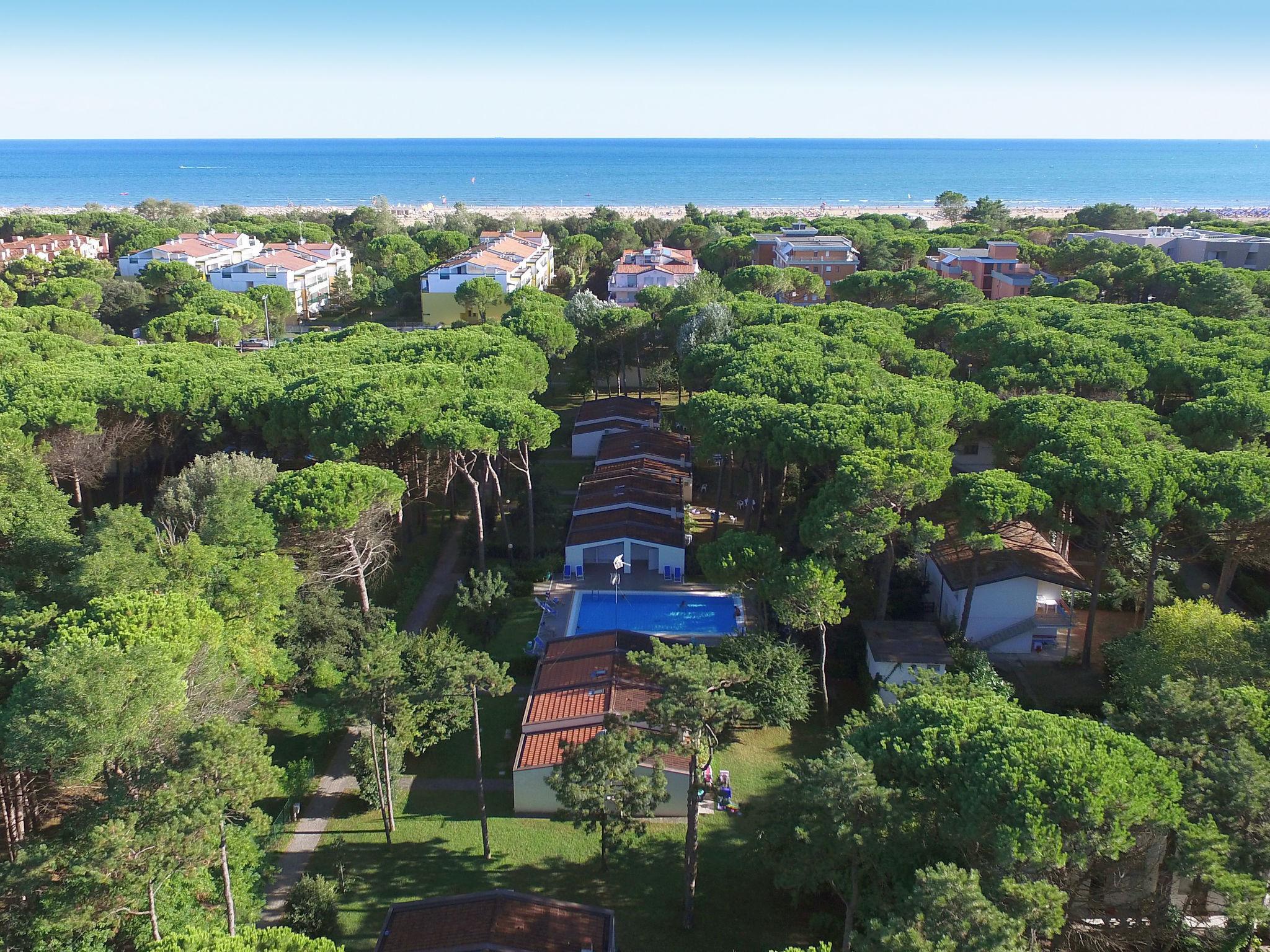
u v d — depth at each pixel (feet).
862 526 154.61
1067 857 83.51
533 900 107.24
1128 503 150.10
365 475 168.45
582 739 135.03
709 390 261.24
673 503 232.12
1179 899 105.70
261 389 232.73
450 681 118.73
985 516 152.76
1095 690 160.45
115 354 276.82
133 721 96.53
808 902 115.85
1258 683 115.96
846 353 256.52
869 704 157.99
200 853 89.81
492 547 225.76
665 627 186.80
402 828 132.36
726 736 152.35
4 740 100.58
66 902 87.45
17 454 164.86
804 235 533.96
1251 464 156.46
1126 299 391.24
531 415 213.66
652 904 116.88
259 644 142.41
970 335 283.38
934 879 76.79
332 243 635.25
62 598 131.85
